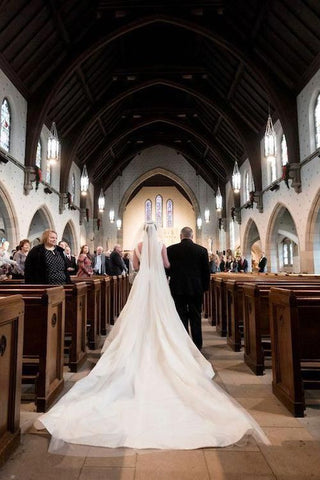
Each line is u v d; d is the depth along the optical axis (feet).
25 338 11.28
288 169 39.78
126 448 7.30
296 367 9.30
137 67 46.85
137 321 11.10
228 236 73.77
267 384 11.81
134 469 6.62
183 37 44.98
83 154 61.52
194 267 14.97
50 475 6.44
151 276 12.16
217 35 37.99
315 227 37.55
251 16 35.68
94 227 74.13
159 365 10.24
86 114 50.75
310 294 10.91
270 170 49.49
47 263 14.70
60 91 42.52
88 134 56.29
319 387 9.88
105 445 7.36
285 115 39.73
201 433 7.71
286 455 7.13
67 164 51.26
